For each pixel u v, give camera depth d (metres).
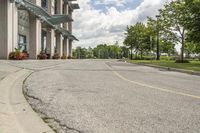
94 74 16.48
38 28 44.81
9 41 31.59
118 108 6.70
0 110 6.36
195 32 36.75
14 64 21.84
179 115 6.09
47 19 48.91
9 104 7.07
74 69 20.66
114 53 141.62
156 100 7.84
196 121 5.60
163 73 20.83
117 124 5.33
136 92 9.33
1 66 18.34
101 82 12.13
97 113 6.17
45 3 54.94
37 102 7.36
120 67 27.56
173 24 46.53
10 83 10.87
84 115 6.00
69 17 49.97
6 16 31.05
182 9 42.50
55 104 7.09
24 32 47.25
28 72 16.12
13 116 5.90
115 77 14.94
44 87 9.98
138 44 82.88
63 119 5.68
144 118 5.79
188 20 37.41
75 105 6.98
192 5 36.50
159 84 12.24
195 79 16.08
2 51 31.09
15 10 33.28
